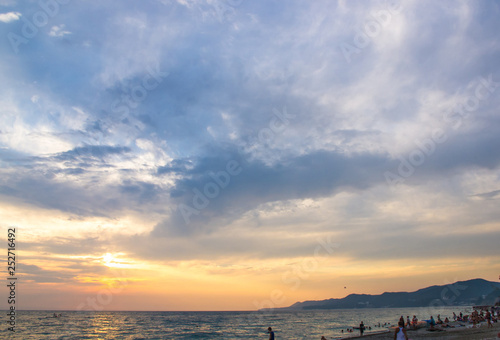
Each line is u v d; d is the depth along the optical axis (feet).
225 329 276.82
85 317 546.67
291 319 458.91
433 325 142.92
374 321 371.56
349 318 467.52
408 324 164.45
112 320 448.24
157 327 311.27
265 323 359.25
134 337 209.46
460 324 164.04
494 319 160.76
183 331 257.34
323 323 343.67
